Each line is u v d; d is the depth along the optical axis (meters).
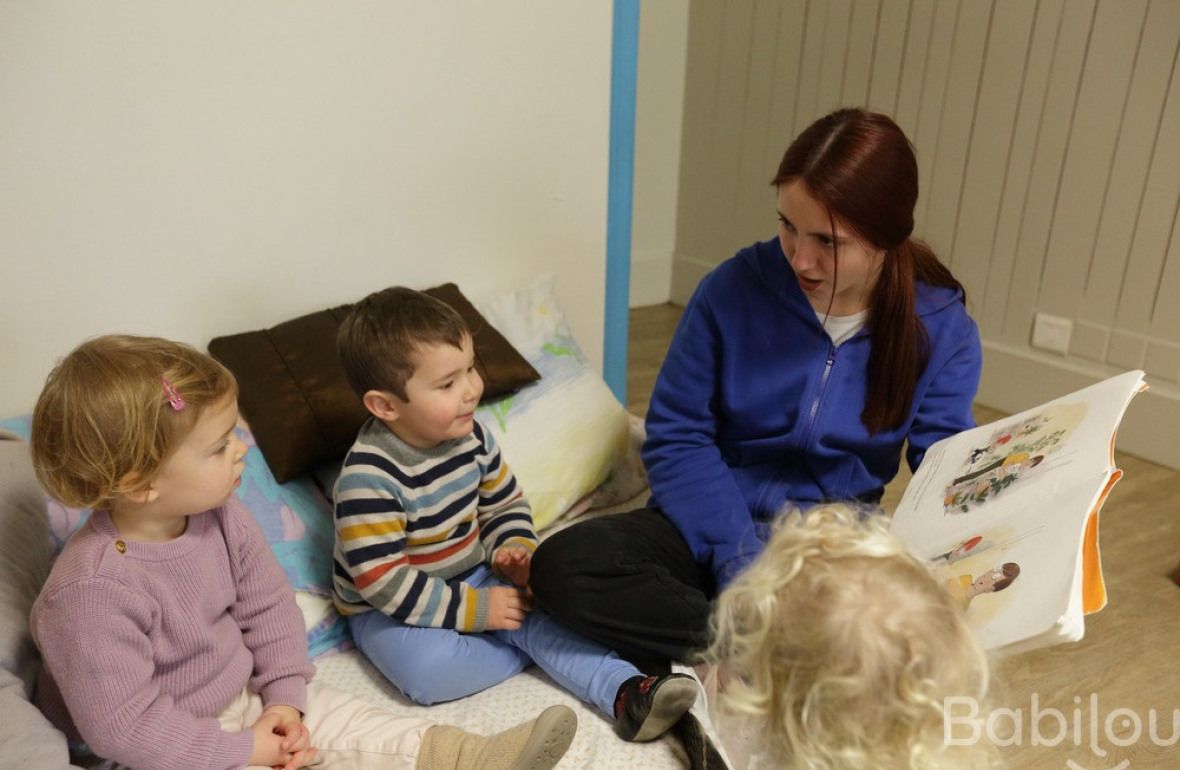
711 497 1.41
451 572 1.40
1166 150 2.13
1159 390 2.26
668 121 3.27
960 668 0.77
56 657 1.03
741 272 1.43
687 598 1.27
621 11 1.87
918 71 2.57
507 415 1.67
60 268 1.45
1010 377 2.55
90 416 1.01
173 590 1.11
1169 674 1.59
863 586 0.79
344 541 1.31
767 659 0.80
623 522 1.40
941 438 1.42
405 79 1.67
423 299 1.32
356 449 1.33
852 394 1.40
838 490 1.45
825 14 2.76
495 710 1.32
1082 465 1.02
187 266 1.55
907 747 0.75
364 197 1.69
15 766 0.97
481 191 1.82
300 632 1.26
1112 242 2.28
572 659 1.32
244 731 1.13
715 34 3.09
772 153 3.01
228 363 1.53
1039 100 2.34
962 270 2.61
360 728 1.21
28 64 1.35
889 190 1.19
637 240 3.37
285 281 1.66
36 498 1.25
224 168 1.54
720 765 1.17
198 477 1.07
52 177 1.41
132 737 1.04
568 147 1.89
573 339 1.85
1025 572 0.93
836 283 1.25
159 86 1.45
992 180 2.48
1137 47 2.14
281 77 1.55
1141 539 1.97
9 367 1.45
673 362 1.48
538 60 1.80
